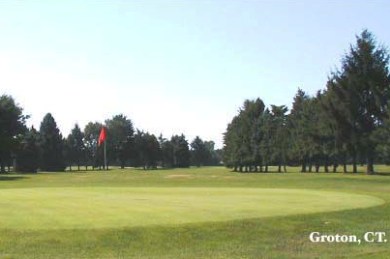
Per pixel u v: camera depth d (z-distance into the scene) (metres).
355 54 62.22
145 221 15.16
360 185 38.00
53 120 126.25
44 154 121.50
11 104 100.94
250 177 52.75
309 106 78.31
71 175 68.00
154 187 33.81
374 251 12.45
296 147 80.56
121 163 147.12
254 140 88.12
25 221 15.23
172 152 151.00
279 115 95.94
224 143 97.75
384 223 15.87
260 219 15.60
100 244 12.69
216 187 34.03
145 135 142.25
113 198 22.88
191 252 12.22
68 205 19.58
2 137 98.62
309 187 35.03
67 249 12.24
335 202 20.92
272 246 12.91
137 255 11.89
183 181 44.97
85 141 156.00
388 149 57.72
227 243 13.12
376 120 62.44
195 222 14.97
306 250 12.55
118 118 147.38
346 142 62.75
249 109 90.81
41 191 28.69
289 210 17.89
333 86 62.78
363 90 62.38
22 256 11.61
